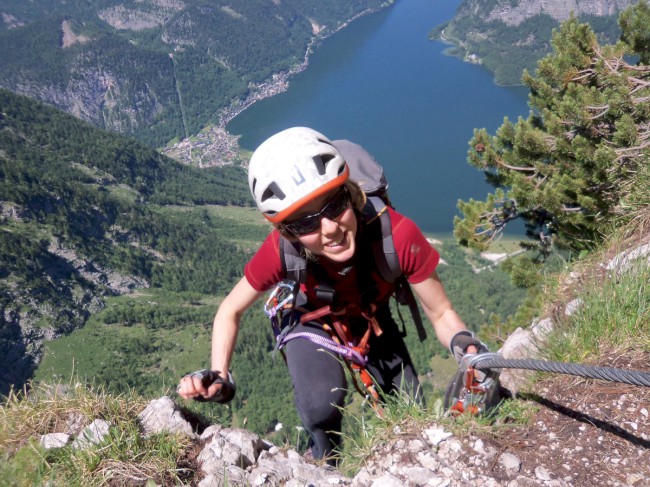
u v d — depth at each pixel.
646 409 2.47
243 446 2.60
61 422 2.63
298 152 2.35
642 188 5.47
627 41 9.29
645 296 3.03
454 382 2.52
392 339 3.00
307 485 2.38
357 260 2.62
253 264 2.69
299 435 2.86
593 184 8.03
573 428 2.48
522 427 2.54
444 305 2.68
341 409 2.74
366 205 2.57
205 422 2.85
